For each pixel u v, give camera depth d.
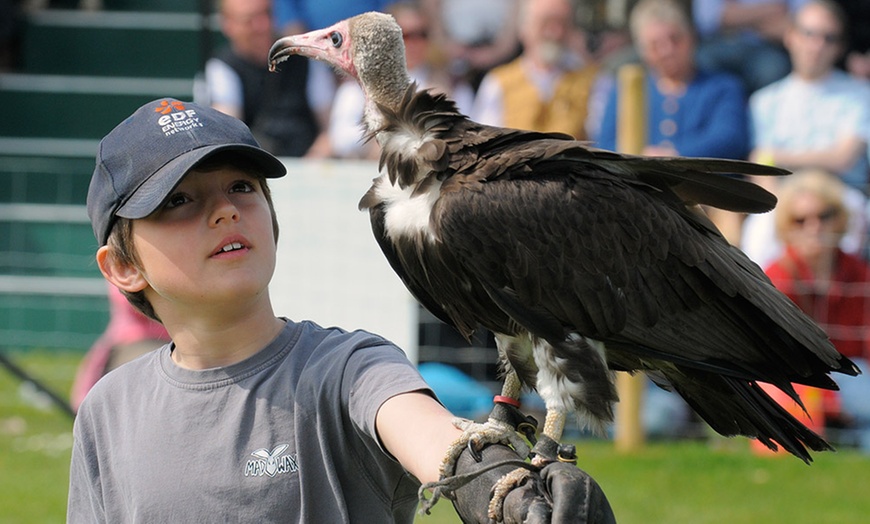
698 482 12.39
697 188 6.36
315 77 16.31
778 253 13.84
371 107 6.79
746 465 13.04
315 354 4.80
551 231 6.01
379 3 16.31
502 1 16.28
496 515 4.25
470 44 16.38
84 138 19.81
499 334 6.48
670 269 6.21
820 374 6.26
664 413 14.21
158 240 4.73
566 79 15.68
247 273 4.73
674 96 15.17
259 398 4.74
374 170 14.43
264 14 16.17
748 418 6.51
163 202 4.62
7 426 14.31
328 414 4.64
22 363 16.88
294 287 14.56
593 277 6.09
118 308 13.73
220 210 4.69
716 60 15.59
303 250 14.55
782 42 15.64
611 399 6.06
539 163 6.12
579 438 13.95
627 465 12.95
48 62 20.30
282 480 4.64
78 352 17.97
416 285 6.69
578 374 6.05
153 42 20.25
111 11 20.78
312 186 14.52
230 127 4.80
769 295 6.29
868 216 14.36
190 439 4.74
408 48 16.34
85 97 19.84
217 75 16.27
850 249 13.91
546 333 6.05
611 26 16.06
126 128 4.80
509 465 4.34
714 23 15.94
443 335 14.36
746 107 15.34
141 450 4.79
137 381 5.00
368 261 14.48
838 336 13.61
